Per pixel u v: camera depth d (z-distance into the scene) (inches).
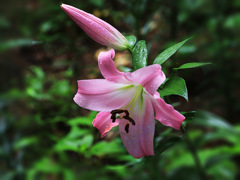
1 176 65.1
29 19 114.3
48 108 82.8
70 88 84.7
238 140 60.4
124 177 55.1
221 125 50.6
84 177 59.6
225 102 73.4
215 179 56.1
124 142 32.6
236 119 73.9
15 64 105.7
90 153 57.5
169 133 43.2
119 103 32.9
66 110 81.7
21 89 98.3
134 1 64.6
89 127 71.2
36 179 63.6
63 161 63.9
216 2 75.0
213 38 77.9
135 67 32.9
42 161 65.6
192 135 60.6
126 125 32.6
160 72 30.1
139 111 32.6
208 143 71.0
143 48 33.2
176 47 32.7
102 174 59.6
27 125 79.7
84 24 34.0
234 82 72.2
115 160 60.6
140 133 32.4
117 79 32.1
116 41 34.7
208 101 73.5
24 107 86.7
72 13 33.7
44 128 78.6
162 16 87.5
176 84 31.5
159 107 31.8
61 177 65.7
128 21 72.6
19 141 72.7
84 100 32.3
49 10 109.6
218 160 47.9
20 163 65.9
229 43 74.0
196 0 86.7
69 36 107.6
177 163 57.4
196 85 63.6
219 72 69.3
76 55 92.1
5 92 94.8
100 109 32.5
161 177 52.9
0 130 69.6
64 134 78.7
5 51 109.4
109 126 33.3
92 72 86.4
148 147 32.3
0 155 65.2
